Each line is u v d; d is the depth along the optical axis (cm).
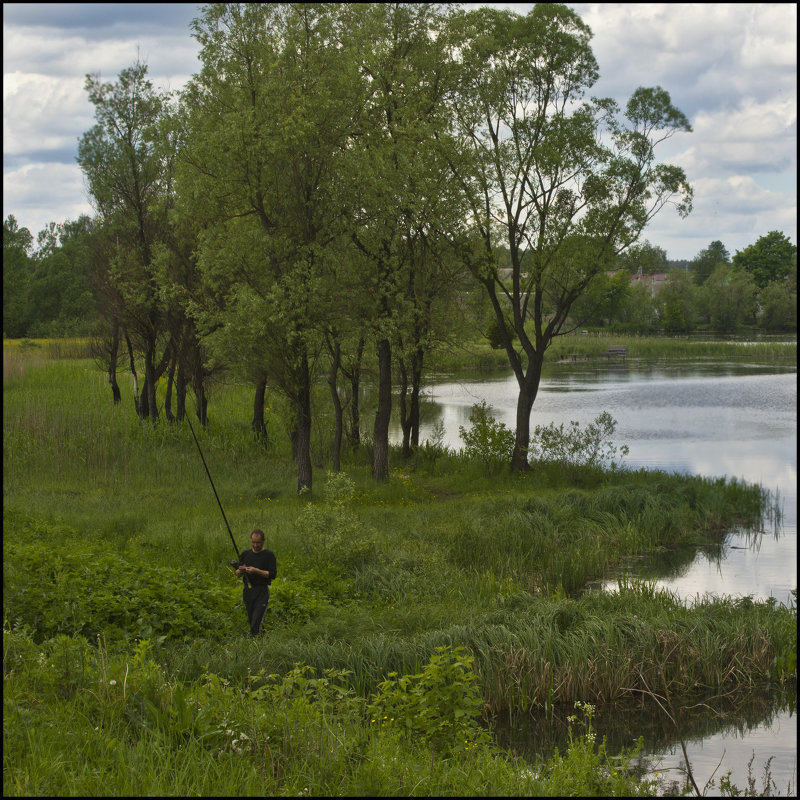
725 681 1061
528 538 1711
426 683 749
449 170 2445
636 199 2439
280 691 721
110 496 2078
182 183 2180
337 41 2184
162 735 615
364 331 2312
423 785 586
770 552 1788
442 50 2352
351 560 1446
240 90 2092
